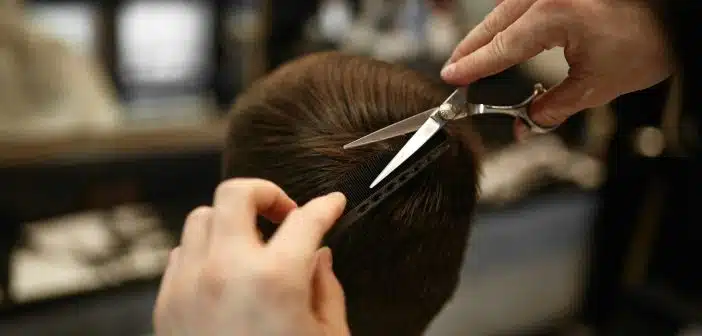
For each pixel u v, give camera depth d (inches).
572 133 63.2
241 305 12.3
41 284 40.3
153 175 47.1
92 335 41.2
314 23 51.4
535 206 60.4
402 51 54.8
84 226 44.3
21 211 42.3
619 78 18.8
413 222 18.3
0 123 40.8
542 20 17.5
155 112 46.2
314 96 18.3
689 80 31.7
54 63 42.0
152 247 44.5
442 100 19.1
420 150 17.2
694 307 49.2
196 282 13.0
